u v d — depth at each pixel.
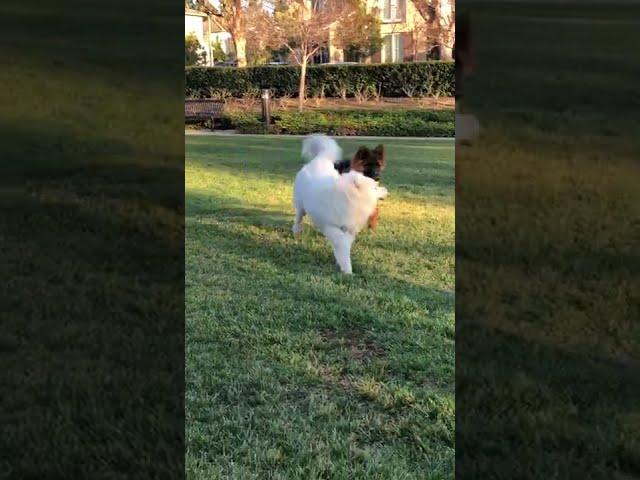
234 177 6.57
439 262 4.10
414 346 3.05
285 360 2.92
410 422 2.52
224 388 2.73
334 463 2.29
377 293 3.63
